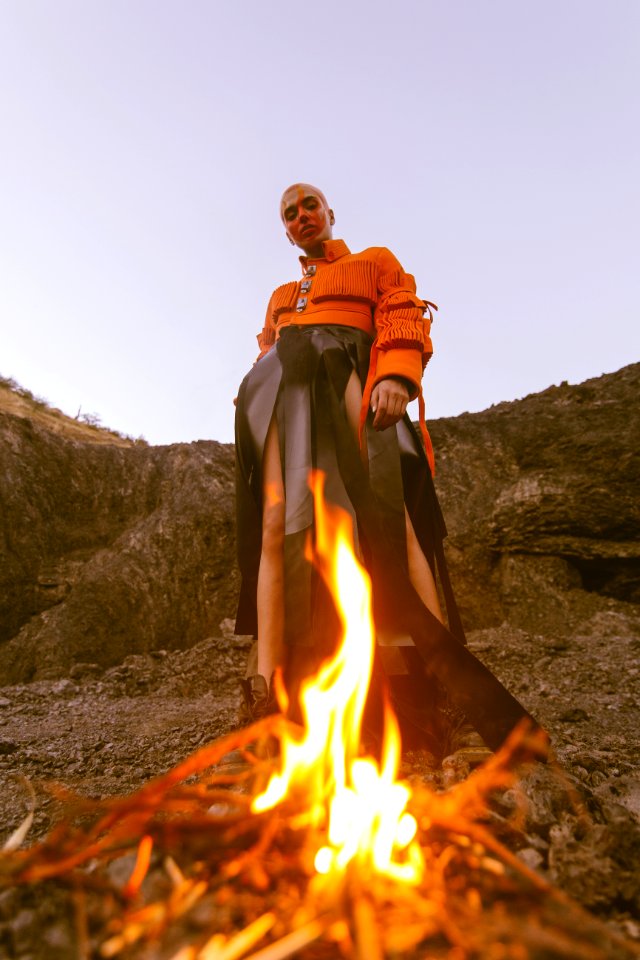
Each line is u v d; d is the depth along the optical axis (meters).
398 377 2.56
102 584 7.63
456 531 8.20
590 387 9.22
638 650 6.19
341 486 2.52
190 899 1.05
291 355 2.71
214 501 8.49
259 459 2.74
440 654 2.20
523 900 1.08
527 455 8.64
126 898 1.14
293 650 2.46
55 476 8.76
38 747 3.70
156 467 9.27
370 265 2.87
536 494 7.99
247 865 1.14
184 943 1.03
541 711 4.21
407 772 2.24
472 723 2.11
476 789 1.47
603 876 1.33
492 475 8.63
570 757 2.74
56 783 2.92
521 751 1.90
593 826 1.57
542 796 1.71
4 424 8.78
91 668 6.80
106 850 1.21
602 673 5.38
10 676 6.95
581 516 7.86
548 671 5.64
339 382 2.62
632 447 8.09
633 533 7.81
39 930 1.13
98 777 3.03
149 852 1.18
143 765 3.22
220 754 1.29
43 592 7.89
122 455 9.34
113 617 7.43
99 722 4.48
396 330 2.62
